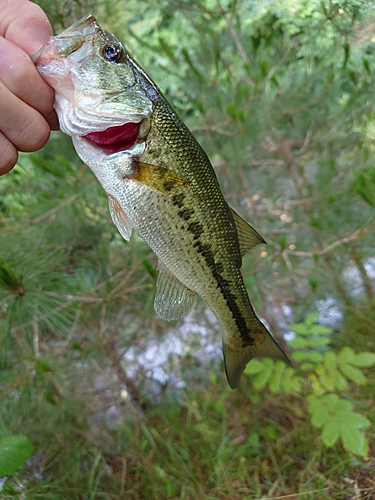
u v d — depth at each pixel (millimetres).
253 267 432
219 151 440
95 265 396
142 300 413
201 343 516
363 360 324
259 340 245
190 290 220
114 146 190
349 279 512
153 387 474
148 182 196
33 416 331
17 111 155
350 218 420
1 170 161
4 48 155
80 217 371
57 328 351
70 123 177
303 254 371
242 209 457
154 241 205
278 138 437
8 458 267
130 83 188
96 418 438
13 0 176
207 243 216
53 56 171
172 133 200
